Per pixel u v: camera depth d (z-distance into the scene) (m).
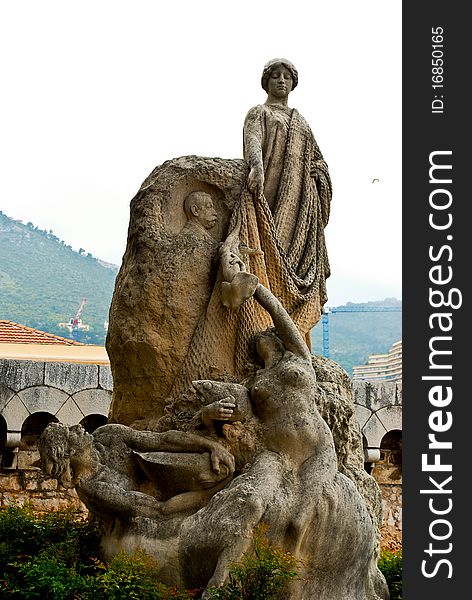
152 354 6.35
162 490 5.90
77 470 5.87
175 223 6.71
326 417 6.21
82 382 10.56
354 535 5.71
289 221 6.97
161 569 5.49
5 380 10.35
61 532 6.36
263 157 7.09
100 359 13.54
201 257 6.50
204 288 6.49
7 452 10.38
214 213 6.74
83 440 5.89
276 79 7.38
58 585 5.20
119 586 5.11
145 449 6.00
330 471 5.69
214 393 5.95
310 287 6.89
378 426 11.41
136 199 6.81
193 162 6.82
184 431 5.95
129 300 6.48
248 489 5.45
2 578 5.76
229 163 6.92
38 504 10.47
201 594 5.24
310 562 5.54
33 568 5.42
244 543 5.30
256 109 7.20
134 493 5.77
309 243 7.04
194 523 5.52
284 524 5.47
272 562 5.03
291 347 6.09
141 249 6.57
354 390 11.41
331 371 6.66
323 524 5.55
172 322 6.37
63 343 14.84
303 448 5.74
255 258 6.66
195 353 6.31
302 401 5.80
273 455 5.71
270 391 5.83
